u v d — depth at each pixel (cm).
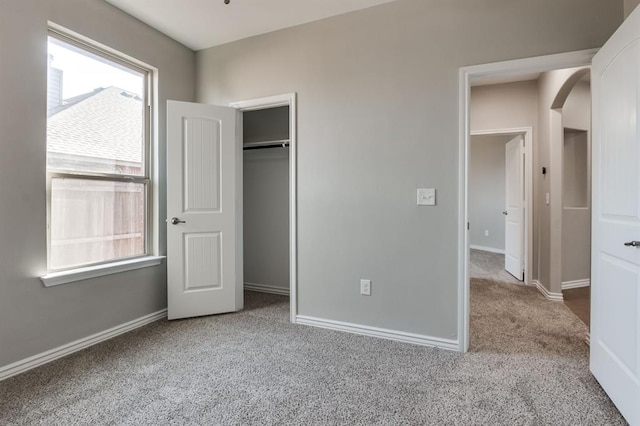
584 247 398
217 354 223
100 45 245
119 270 258
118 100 267
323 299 272
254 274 394
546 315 299
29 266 204
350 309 263
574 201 411
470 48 224
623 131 157
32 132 206
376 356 220
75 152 236
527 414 159
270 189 384
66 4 221
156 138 292
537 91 397
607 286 173
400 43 243
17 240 199
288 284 374
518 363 210
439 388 181
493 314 302
